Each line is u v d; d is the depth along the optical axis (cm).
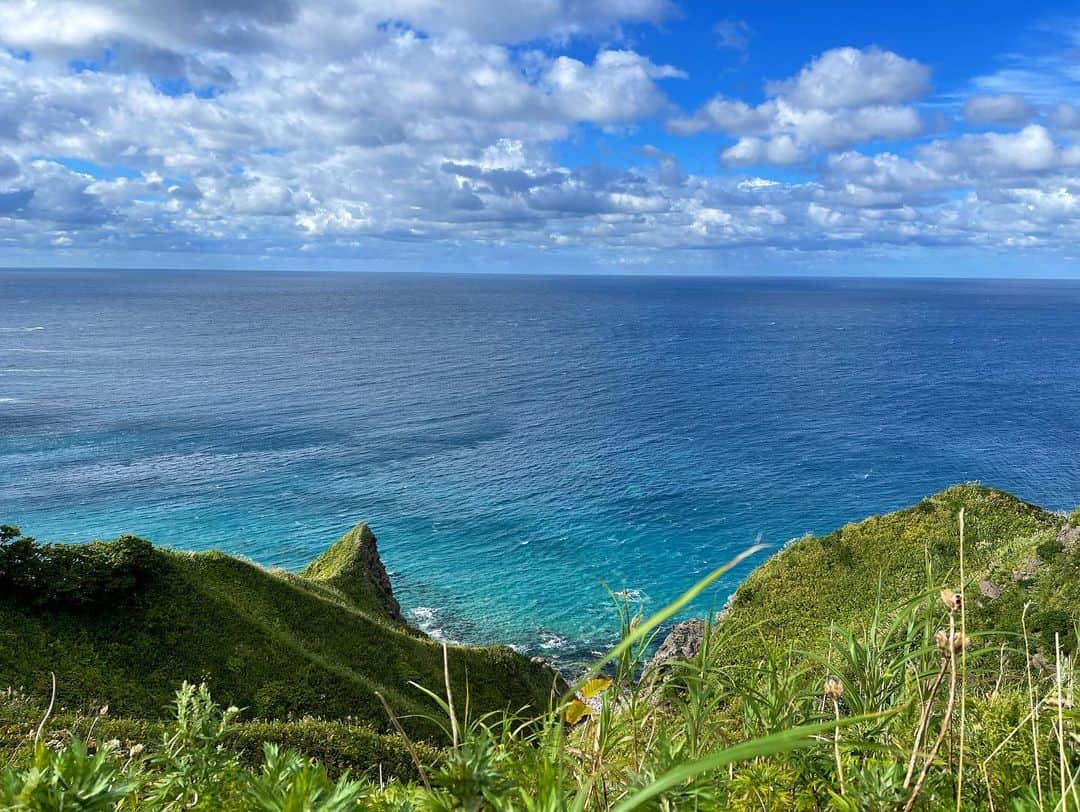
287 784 282
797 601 5206
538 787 255
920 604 434
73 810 232
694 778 292
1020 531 5403
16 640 3438
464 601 7725
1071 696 408
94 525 9425
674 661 395
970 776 373
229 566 4700
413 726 4009
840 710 414
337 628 4688
